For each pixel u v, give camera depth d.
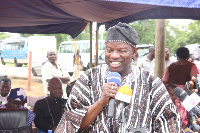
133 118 1.69
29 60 15.27
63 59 23.81
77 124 1.72
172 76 5.84
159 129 1.72
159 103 1.75
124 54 1.72
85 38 31.36
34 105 4.73
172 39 35.03
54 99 4.66
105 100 1.63
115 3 5.00
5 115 3.44
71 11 5.57
